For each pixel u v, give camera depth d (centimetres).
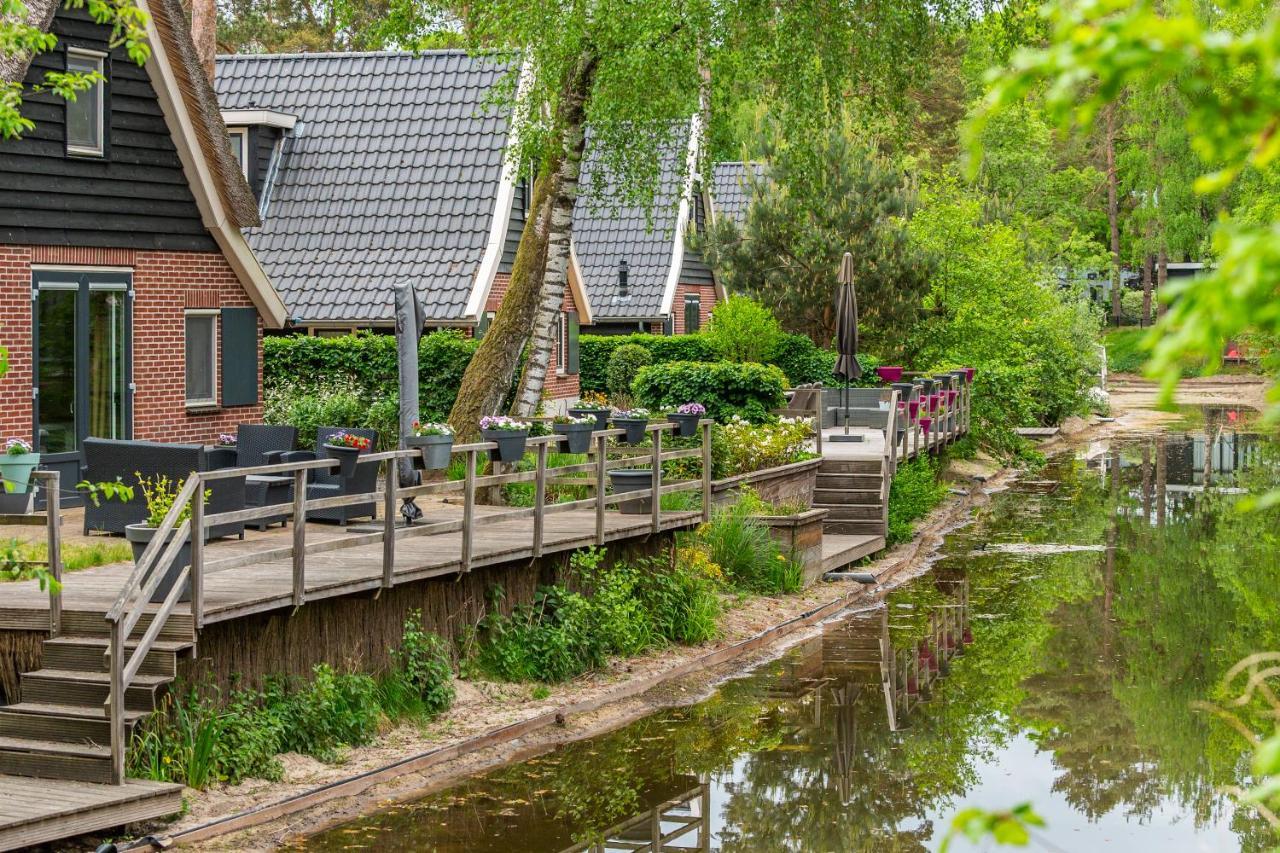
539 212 1891
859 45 1820
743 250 3338
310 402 2270
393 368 2406
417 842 944
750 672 1509
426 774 1096
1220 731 1306
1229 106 195
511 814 1014
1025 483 3278
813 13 1736
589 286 3766
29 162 1647
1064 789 1135
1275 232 183
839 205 3269
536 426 1962
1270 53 187
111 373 1773
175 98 1819
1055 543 2391
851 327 2695
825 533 2272
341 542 1092
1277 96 193
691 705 1367
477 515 1577
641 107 1742
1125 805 1093
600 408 1947
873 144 3412
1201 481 3209
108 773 895
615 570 1512
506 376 1906
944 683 1477
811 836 1008
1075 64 194
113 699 890
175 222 1864
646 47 1603
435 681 1231
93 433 1748
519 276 1897
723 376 2311
